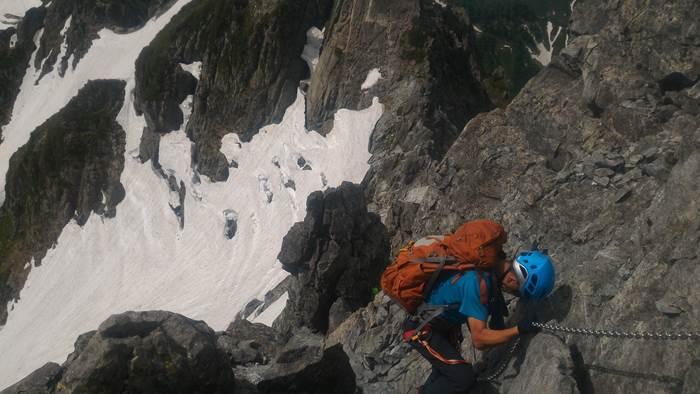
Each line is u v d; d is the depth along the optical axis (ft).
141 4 270.46
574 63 48.37
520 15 612.29
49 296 202.90
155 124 203.51
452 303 24.45
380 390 35.40
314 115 161.68
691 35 39.88
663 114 39.65
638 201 33.68
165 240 187.83
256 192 169.89
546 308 28.25
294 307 62.44
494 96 162.61
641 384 22.75
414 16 154.10
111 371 25.88
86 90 239.71
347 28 161.07
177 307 160.97
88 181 213.46
